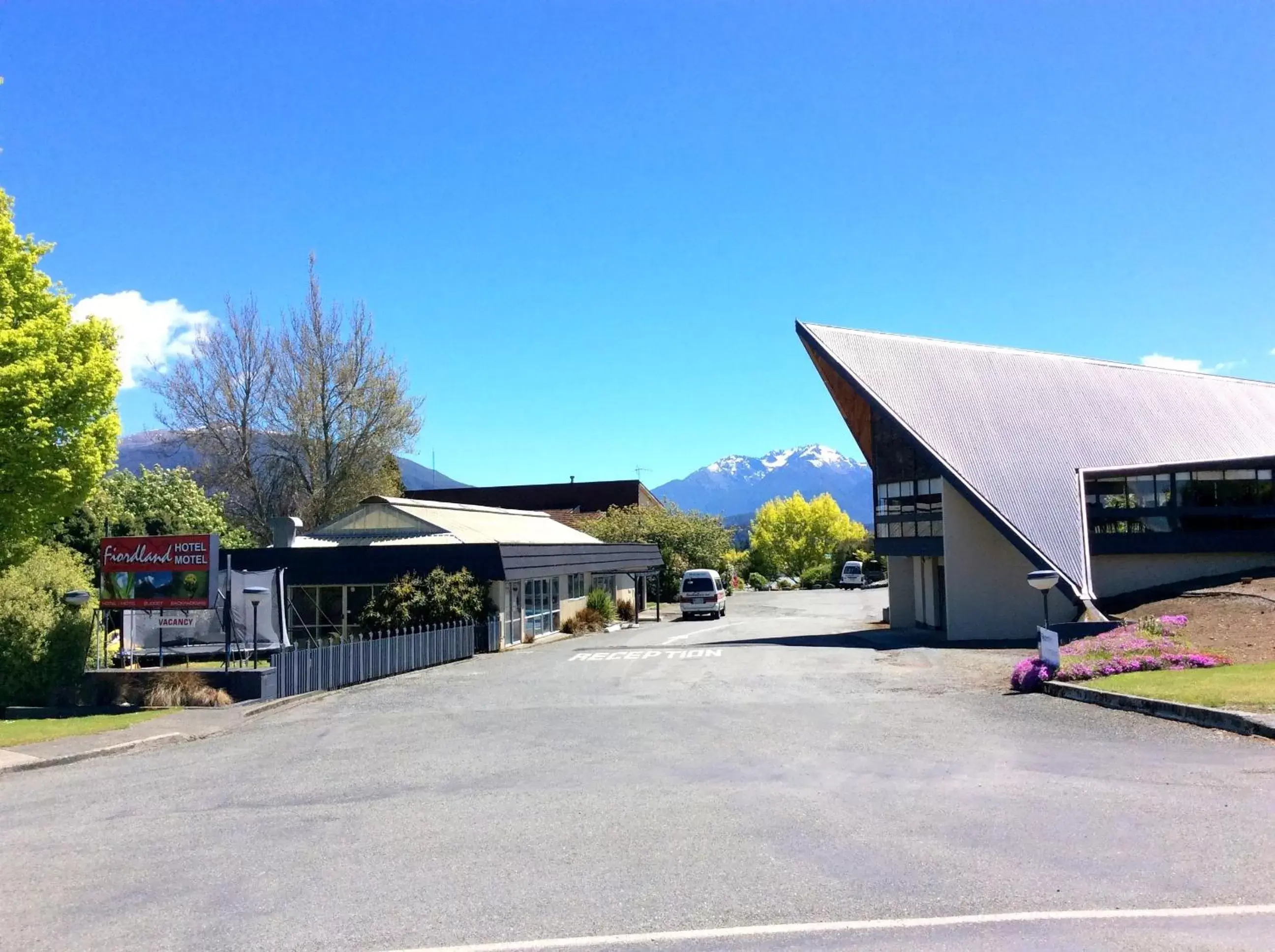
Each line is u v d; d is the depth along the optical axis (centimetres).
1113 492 2755
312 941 525
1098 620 2391
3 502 1788
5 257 1842
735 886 593
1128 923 509
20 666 1720
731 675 1856
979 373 3156
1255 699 1140
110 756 1234
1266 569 2595
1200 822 700
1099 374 3319
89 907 598
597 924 535
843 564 7906
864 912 541
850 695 1501
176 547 1836
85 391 1858
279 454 4181
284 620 1923
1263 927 497
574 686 1759
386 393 4231
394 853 695
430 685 1888
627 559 4028
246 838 754
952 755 988
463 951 503
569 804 827
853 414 3509
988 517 2622
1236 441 3091
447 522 3209
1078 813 735
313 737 1302
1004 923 515
